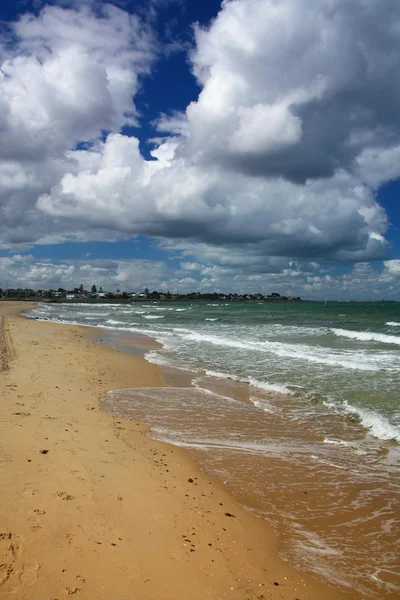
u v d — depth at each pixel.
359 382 13.30
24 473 5.75
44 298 184.38
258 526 5.20
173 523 5.00
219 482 6.48
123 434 8.30
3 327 29.81
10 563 3.80
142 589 3.71
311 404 11.12
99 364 16.66
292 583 4.11
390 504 5.87
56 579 3.67
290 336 28.41
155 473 6.48
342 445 8.20
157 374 15.28
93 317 54.88
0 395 9.92
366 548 4.82
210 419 9.82
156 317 55.00
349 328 34.69
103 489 5.59
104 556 4.12
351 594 4.00
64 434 7.70
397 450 7.93
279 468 7.07
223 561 4.34
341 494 6.16
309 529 5.21
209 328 35.97
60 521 4.64
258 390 12.76
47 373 13.48
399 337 24.97
